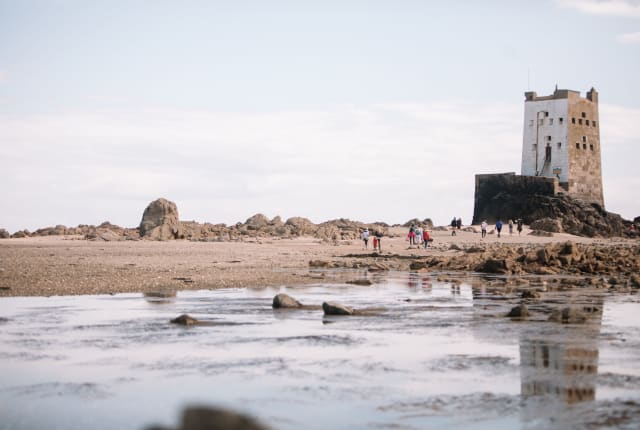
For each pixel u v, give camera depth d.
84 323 18.16
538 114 109.50
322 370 13.26
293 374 12.94
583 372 13.17
